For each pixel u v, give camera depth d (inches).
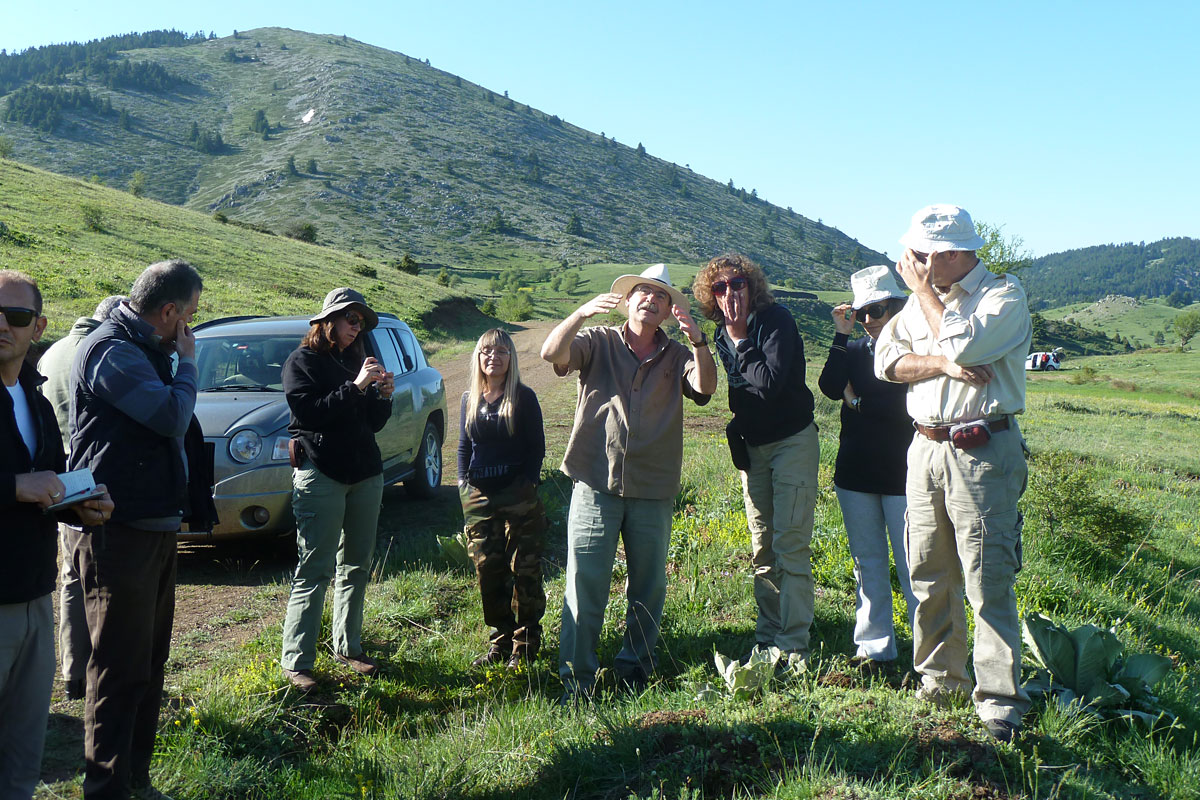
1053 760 135.0
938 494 147.9
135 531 125.1
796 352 174.9
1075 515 304.0
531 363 1160.8
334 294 183.2
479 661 195.2
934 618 155.3
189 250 1796.3
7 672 105.4
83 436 125.1
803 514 178.1
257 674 175.0
